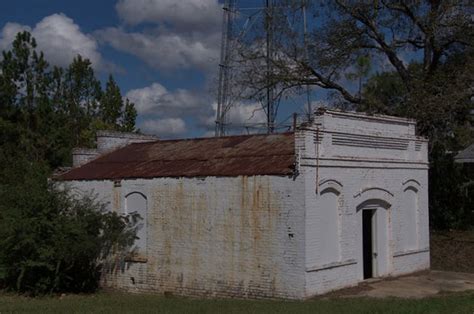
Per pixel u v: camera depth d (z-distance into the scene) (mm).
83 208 23094
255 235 19703
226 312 15148
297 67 36125
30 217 22016
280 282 19047
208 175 20938
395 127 23406
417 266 24328
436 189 37594
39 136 37312
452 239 32531
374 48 36188
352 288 20328
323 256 19344
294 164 19000
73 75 50125
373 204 22172
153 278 22406
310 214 18828
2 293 23219
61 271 23000
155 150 25750
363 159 21391
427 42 33344
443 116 29391
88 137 47844
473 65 29359
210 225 20859
